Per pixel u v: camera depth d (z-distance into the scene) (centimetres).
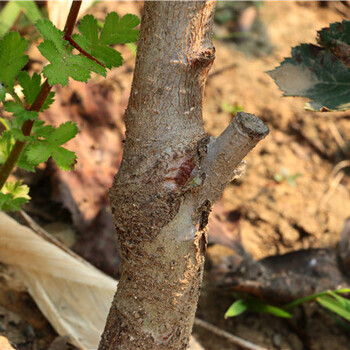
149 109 48
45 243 62
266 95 92
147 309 51
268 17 105
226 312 69
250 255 71
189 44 47
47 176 70
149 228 49
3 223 61
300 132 90
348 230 73
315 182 85
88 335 60
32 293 61
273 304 69
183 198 49
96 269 64
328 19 109
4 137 56
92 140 73
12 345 58
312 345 69
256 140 47
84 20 51
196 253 50
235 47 99
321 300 66
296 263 71
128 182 49
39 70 72
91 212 69
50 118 71
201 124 49
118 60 52
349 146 90
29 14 62
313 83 54
